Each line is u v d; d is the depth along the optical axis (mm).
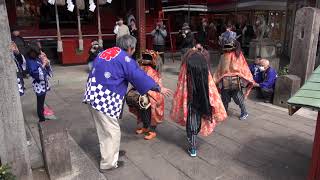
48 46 11625
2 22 2773
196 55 3713
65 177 3479
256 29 14641
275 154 3986
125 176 3512
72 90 7441
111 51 3445
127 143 4355
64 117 5473
